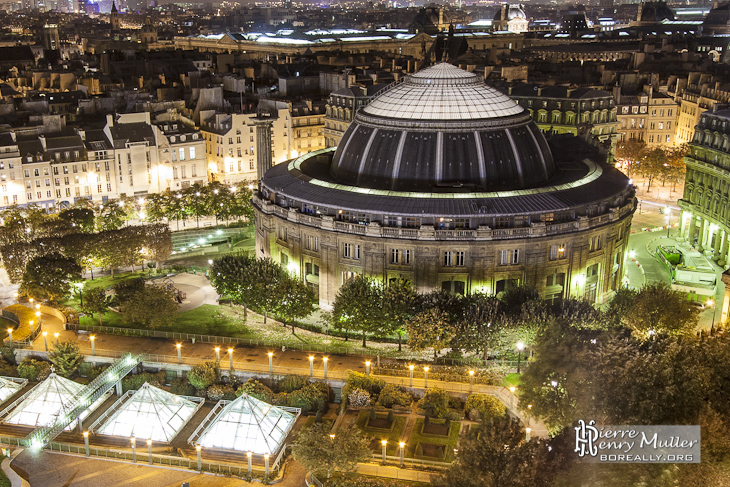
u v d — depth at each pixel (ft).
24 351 490.49
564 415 349.00
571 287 524.93
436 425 405.59
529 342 447.01
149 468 389.60
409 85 588.09
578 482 307.99
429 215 499.51
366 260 517.55
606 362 348.38
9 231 650.02
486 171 549.54
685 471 298.56
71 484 377.09
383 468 374.02
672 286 583.99
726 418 318.45
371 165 568.00
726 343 357.00
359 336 511.81
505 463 316.81
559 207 509.35
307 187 558.15
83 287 598.75
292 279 526.57
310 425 413.59
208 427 409.28
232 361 466.70
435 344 455.63
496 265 504.02
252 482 377.91
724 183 606.14
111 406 438.81
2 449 405.39
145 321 513.04
